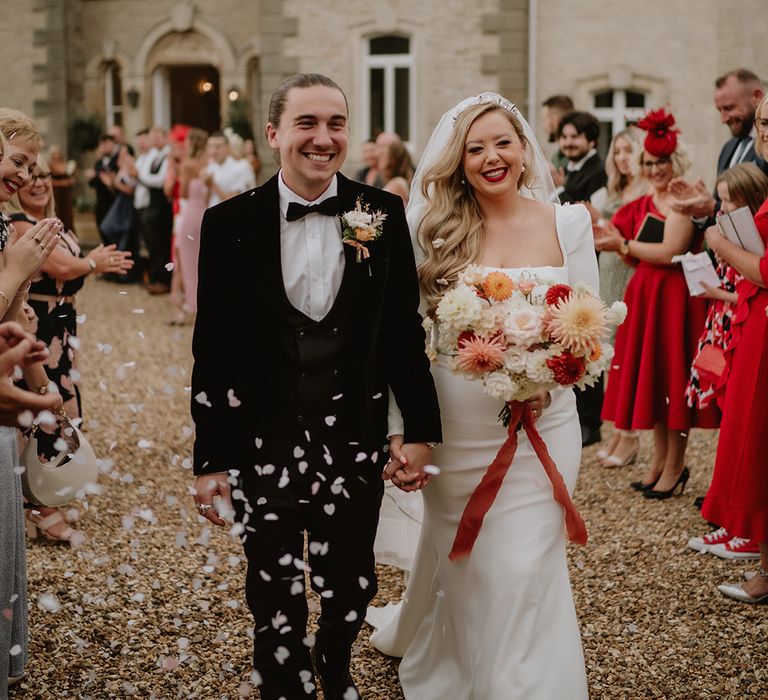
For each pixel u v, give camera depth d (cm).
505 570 312
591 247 346
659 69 1522
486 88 1589
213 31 1989
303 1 1641
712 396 505
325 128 299
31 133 398
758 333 418
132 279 1494
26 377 350
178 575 447
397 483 316
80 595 424
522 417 320
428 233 339
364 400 307
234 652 375
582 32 1545
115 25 2034
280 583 300
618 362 601
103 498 555
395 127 1658
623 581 450
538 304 314
